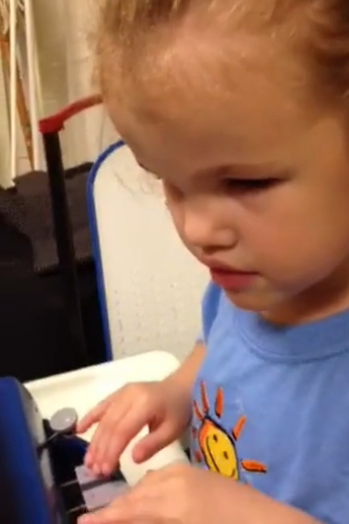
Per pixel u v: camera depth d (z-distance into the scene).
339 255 0.38
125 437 0.56
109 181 0.78
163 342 0.79
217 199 0.37
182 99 0.34
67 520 0.49
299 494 0.45
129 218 0.78
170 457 0.58
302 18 0.33
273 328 0.47
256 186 0.36
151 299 0.79
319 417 0.44
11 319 0.89
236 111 0.34
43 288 0.89
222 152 0.35
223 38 0.34
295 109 0.34
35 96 1.13
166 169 0.36
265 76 0.34
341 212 0.36
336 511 0.44
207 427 0.53
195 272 0.78
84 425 0.57
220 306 0.55
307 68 0.34
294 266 0.37
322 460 0.44
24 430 0.48
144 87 0.35
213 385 0.52
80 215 0.91
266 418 0.47
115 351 0.79
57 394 0.66
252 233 0.37
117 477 0.55
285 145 0.34
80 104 0.69
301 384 0.45
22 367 0.90
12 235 0.94
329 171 0.35
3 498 0.44
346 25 0.34
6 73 1.18
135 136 0.36
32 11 1.11
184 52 0.34
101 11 0.38
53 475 0.51
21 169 1.20
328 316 0.45
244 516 0.41
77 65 1.05
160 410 0.57
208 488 0.43
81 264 0.87
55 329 0.89
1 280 0.90
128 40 0.36
